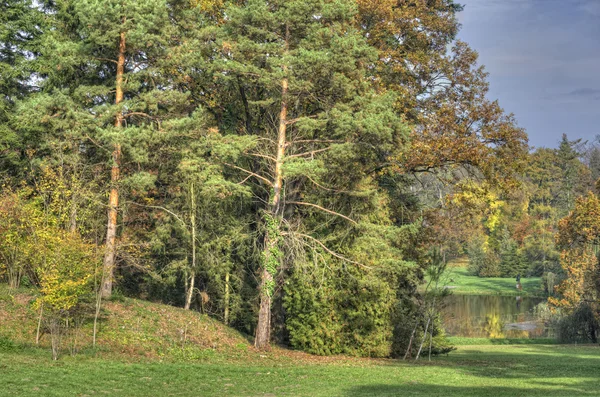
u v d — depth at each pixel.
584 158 108.38
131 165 29.14
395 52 30.81
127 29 27.12
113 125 27.92
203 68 29.12
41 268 19.83
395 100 28.73
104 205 26.72
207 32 28.22
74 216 22.09
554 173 107.06
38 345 21.52
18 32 33.53
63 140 27.03
